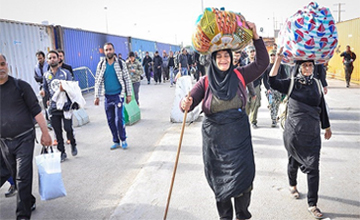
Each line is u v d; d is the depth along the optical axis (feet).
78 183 17.08
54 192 12.71
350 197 13.89
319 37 11.02
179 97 30.60
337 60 67.31
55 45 47.93
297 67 12.26
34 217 13.51
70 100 20.30
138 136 26.27
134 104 32.09
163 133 26.86
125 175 17.95
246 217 10.41
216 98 9.77
